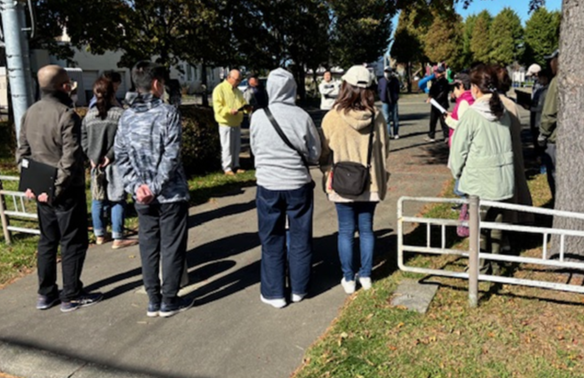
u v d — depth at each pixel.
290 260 4.16
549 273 4.29
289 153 3.89
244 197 7.71
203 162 9.42
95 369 3.39
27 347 3.68
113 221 5.57
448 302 3.91
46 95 3.99
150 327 3.90
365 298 4.07
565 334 3.41
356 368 3.15
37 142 3.95
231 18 18.92
